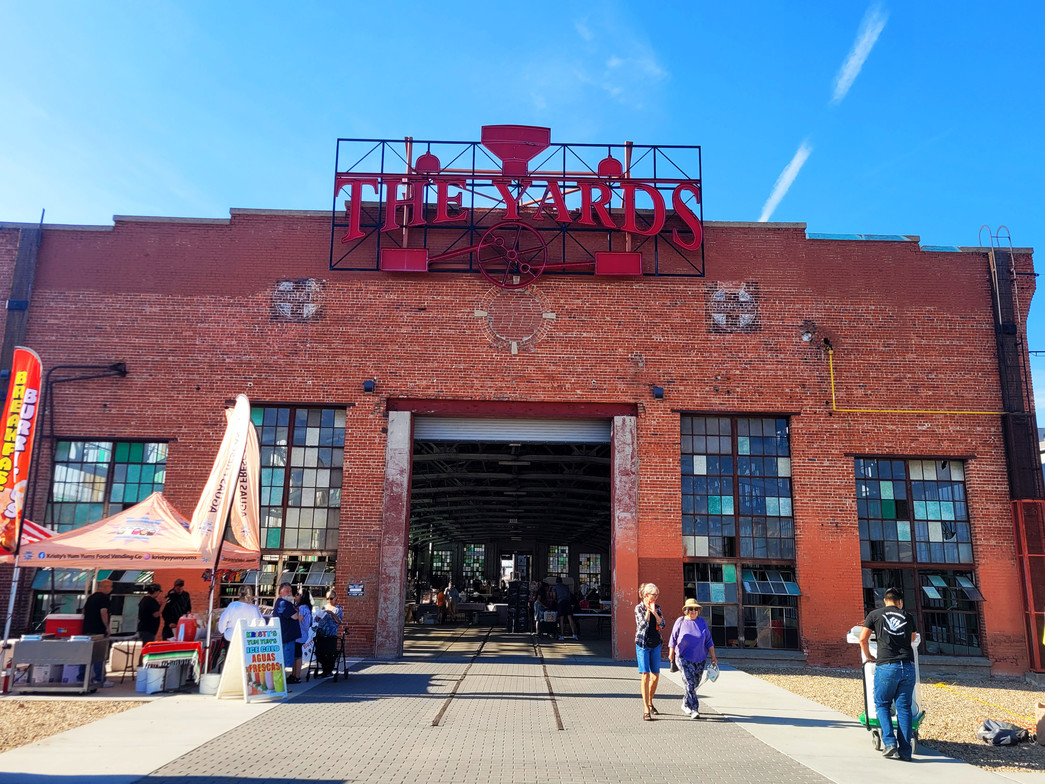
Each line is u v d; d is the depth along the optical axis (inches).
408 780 279.4
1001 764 341.4
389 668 577.9
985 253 738.2
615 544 672.4
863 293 725.3
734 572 682.8
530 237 722.8
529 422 713.6
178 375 693.3
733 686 526.3
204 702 430.3
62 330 696.4
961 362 716.0
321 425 698.8
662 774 298.8
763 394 703.1
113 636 642.2
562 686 508.4
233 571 669.3
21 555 473.1
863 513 698.8
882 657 347.6
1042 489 692.7
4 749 322.0
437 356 701.9
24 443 486.3
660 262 723.4
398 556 662.5
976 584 682.8
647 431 692.7
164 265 711.7
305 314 706.8
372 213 730.8
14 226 711.1
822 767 318.0
